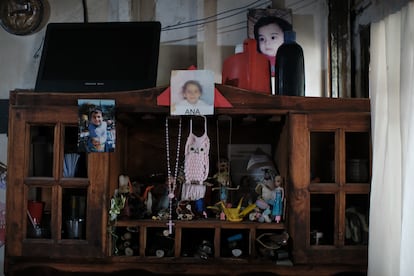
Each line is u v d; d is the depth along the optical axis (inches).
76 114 53.3
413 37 43.0
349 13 66.5
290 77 56.2
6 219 53.1
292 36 57.9
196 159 55.6
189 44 68.1
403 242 42.6
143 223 53.9
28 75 68.5
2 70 68.5
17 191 53.1
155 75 56.9
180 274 53.9
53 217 53.0
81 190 57.4
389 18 47.6
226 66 58.3
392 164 47.2
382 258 47.7
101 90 56.4
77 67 58.2
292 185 52.7
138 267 53.9
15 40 68.7
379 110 49.8
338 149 53.1
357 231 53.5
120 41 59.4
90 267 54.0
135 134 64.7
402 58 44.1
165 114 56.3
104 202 52.8
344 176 52.9
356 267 52.7
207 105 52.3
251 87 56.5
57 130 53.4
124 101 53.3
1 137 67.8
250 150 64.4
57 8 69.1
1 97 68.2
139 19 68.3
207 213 58.6
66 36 60.1
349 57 66.1
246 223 53.9
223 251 54.8
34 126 55.3
